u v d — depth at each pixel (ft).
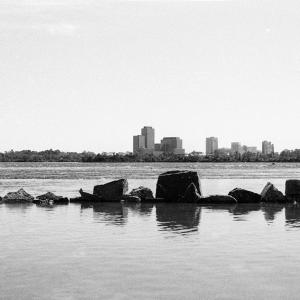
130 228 67.97
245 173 365.61
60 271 43.34
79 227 68.95
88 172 374.02
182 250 51.93
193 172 113.29
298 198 108.68
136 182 208.03
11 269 44.01
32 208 97.50
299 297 36.40
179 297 36.32
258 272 43.01
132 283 39.75
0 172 360.89
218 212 89.56
